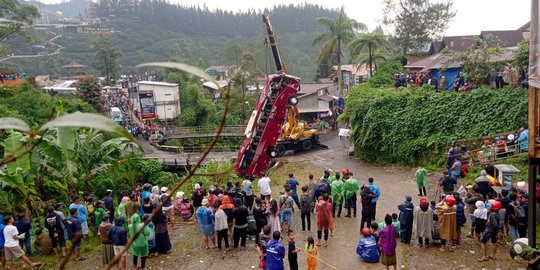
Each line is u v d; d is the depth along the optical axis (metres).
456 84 23.09
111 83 89.56
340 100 39.28
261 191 15.41
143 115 46.16
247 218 12.62
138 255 11.26
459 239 11.98
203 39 146.12
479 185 13.58
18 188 14.34
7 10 33.94
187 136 36.56
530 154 9.81
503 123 18.92
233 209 12.64
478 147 19.30
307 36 140.12
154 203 12.37
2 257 11.29
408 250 11.81
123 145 20.27
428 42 41.94
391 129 23.09
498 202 10.87
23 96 28.45
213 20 154.00
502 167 15.03
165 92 46.44
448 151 20.09
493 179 14.77
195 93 49.06
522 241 10.10
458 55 23.31
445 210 11.45
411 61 39.12
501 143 17.72
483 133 19.39
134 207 13.16
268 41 22.97
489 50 21.56
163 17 153.38
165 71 56.16
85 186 18.11
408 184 18.97
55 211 12.61
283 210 13.28
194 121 46.62
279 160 26.19
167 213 14.77
